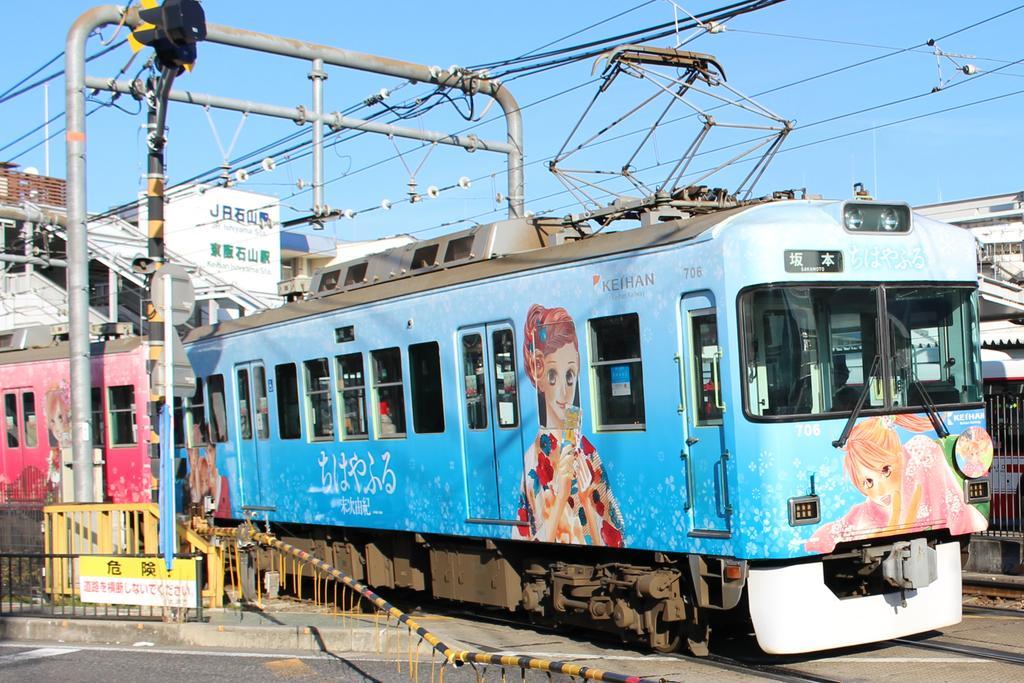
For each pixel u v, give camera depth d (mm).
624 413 9070
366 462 12148
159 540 11406
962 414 8984
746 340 8109
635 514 8922
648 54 10867
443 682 8406
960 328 9141
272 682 8711
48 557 12062
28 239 26266
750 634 9930
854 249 8547
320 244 39844
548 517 9773
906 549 8438
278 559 13891
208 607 11672
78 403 13648
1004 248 39875
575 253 9570
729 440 8156
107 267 30609
